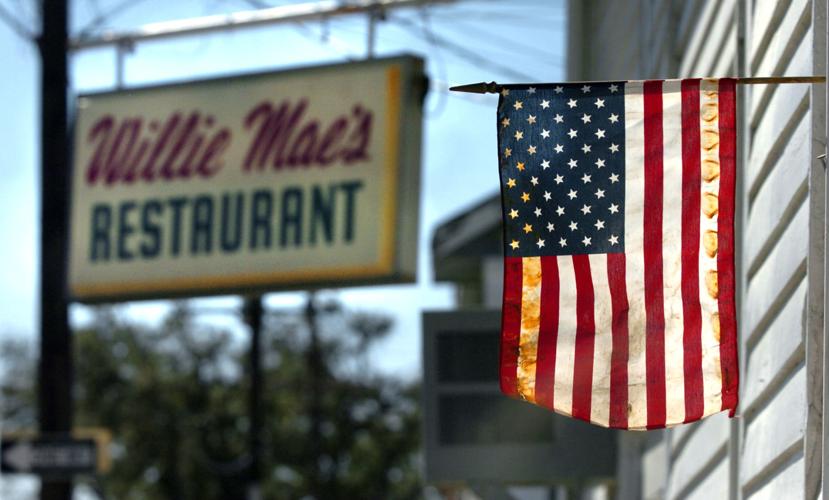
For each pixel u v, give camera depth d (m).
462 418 19.69
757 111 11.10
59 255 20.91
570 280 9.27
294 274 20.47
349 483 68.69
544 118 9.38
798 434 9.34
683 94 9.31
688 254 9.20
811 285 8.94
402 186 20.09
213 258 20.91
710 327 9.11
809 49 9.49
